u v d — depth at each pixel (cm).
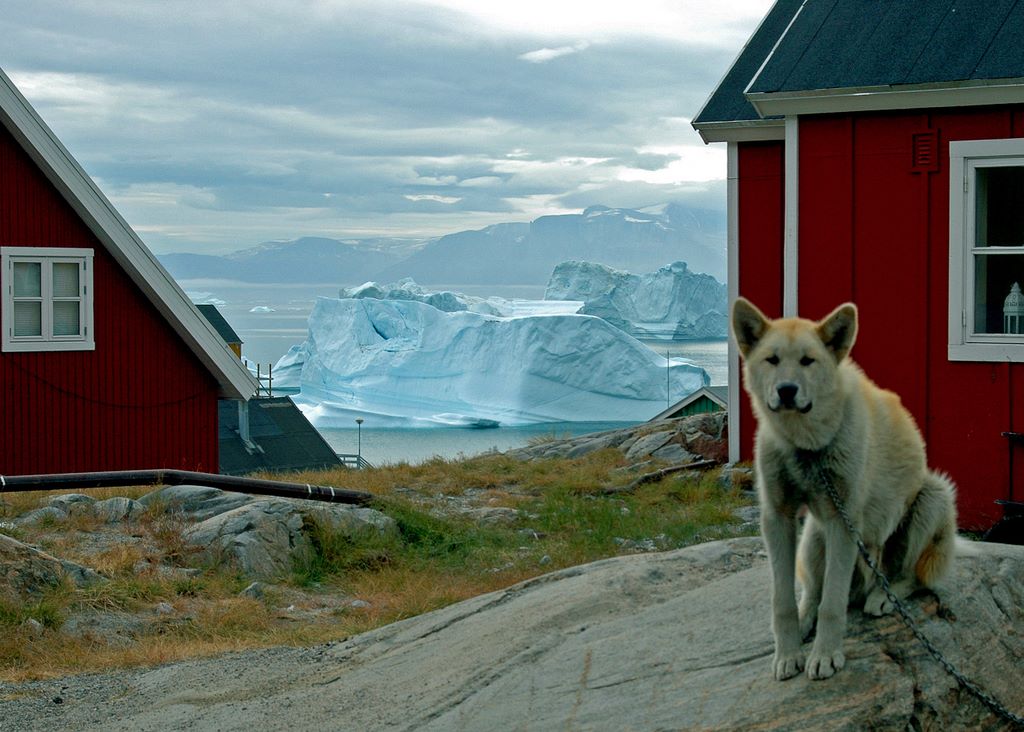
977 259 1159
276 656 713
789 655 456
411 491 1529
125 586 955
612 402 9644
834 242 1231
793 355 434
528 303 16650
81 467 1917
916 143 1180
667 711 460
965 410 1159
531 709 497
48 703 668
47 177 1861
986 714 455
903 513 484
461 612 689
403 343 10688
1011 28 1155
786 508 457
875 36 1229
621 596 623
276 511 1165
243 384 2080
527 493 1512
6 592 891
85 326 1912
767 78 1235
